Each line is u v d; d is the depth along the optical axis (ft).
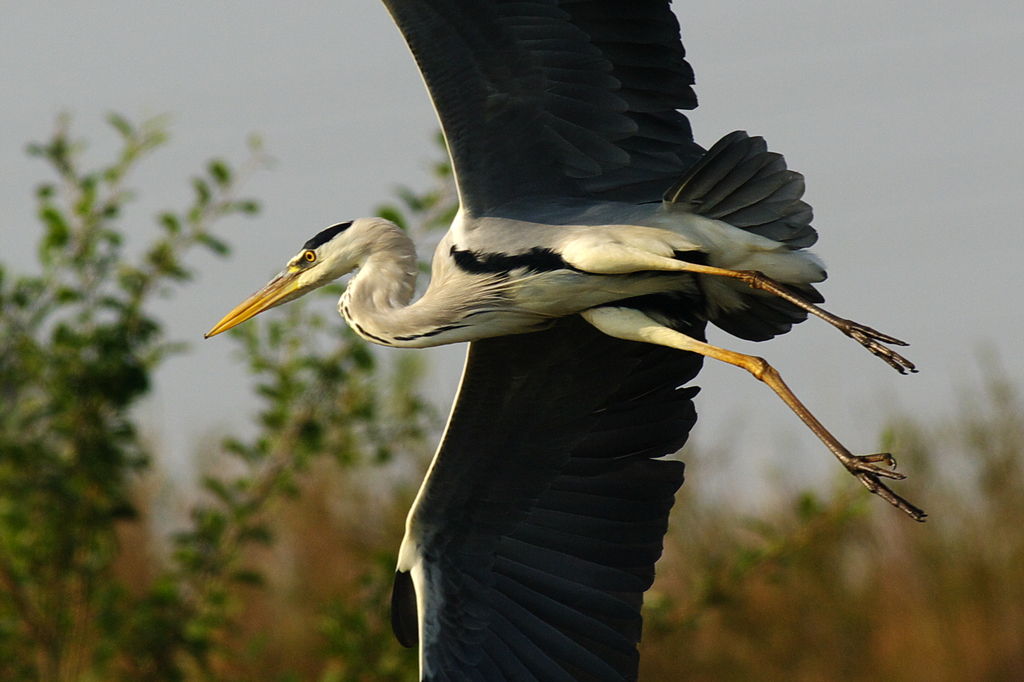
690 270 24.94
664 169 26.84
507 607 29.35
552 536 29.48
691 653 48.44
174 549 40.63
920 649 49.44
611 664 28.76
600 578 29.17
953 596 50.19
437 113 26.63
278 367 40.27
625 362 28.99
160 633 38.32
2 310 38.93
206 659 39.65
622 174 26.96
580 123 26.53
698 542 46.42
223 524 39.68
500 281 26.91
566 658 28.86
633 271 25.64
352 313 29.12
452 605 29.40
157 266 39.45
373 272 29.45
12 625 38.63
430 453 43.52
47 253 38.93
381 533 45.01
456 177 27.12
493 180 27.07
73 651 39.11
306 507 46.32
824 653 49.26
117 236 39.24
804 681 48.26
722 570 41.93
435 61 26.23
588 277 26.32
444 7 25.66
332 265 30.76
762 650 48.78
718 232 25.12
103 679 38.42
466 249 27.14
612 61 26.08
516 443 29.40
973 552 50.88
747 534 45.11
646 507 29.30
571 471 29.55
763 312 26.84
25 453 38.50
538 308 27.02
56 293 39.06
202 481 39.91
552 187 27.04
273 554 47.24
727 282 26.53
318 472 46.24
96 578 39.96
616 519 29.32
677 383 29.22
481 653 29.12
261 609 46.06
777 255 25.05
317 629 39.93
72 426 39.32
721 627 49.32
